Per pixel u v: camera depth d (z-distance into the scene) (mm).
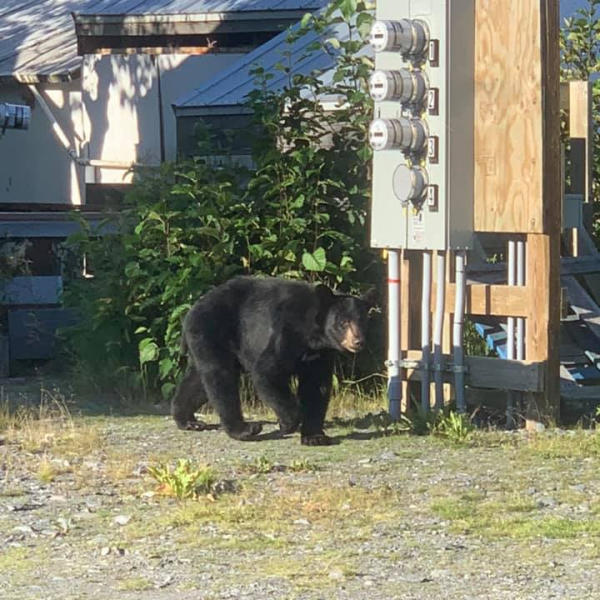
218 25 23062
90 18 23938
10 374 16375
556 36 11977
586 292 13648
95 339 14734
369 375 14078
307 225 14070
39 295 17109
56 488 9898
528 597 7145
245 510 9102
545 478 10180
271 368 11633
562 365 12922
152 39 23812
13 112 19344
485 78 12203
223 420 11953
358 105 14234
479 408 12992
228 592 7285
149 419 13156
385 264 14227
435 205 12195
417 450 11352
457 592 7250
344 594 7223
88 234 15367
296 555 8047
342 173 14281
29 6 28469
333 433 12281
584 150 14117
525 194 12000
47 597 7238
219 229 13883
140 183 15086
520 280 12461
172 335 13703
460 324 12375
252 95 14445
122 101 23484
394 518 8922
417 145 12164
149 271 14195
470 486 9914
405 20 12211
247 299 11977
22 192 25156
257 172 14117
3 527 8773
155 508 9289
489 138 12219
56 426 12617
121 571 7742
